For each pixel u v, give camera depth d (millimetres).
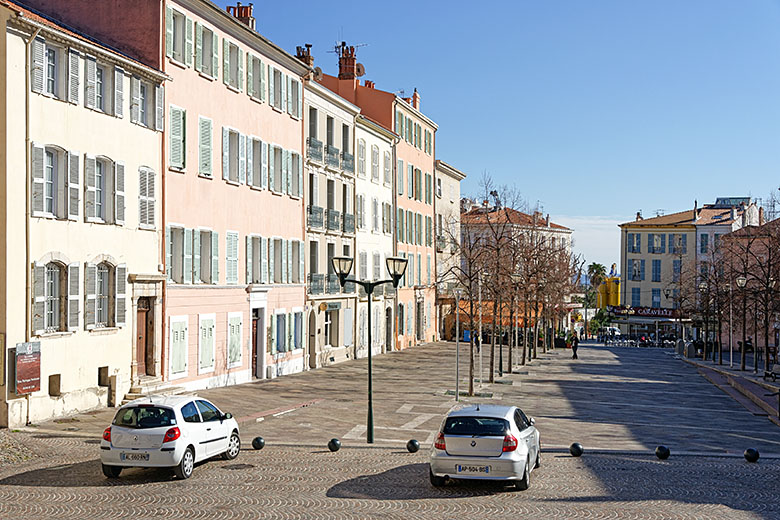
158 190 30172
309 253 45719
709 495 16594
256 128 38500
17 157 22844
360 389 36656
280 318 41875
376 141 58281
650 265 111375
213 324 34312
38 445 20594
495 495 16109
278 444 22391
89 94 25797
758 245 74500
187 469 17375
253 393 33406
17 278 22781
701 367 59938
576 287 82562
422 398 33844
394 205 62031
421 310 72375
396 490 16516
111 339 27031
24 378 22609
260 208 38969
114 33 30641
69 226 24875
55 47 24609
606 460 20875
